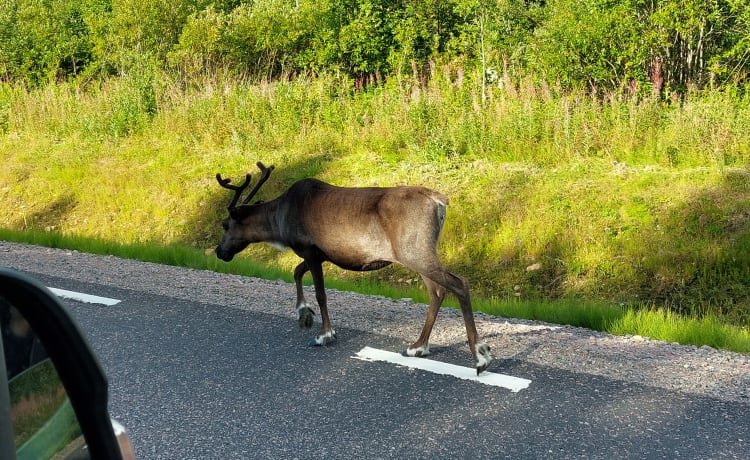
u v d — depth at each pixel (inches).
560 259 498.3
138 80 875.4
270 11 1064.8
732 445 172.6
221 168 708.7
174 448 175.8
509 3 849.5
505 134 635.5
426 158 642.8
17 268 375.2
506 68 748.0
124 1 1119.0
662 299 451.2
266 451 173.6
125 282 344.2
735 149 554.6
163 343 252.8
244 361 234.4
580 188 544.1
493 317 303.7
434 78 775.1
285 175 672.4
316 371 224.8
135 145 794.2
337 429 184.5
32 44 1216.8
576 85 705.6
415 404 199.0
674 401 198.2
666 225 492.1
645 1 717.9
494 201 556.7
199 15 1071.0
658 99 640.4
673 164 566.3
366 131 703.1
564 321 302.0
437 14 994.1
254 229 280.2
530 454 169.6
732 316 426.3
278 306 302.2
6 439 43.7
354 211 238.1
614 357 235.0
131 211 684.1
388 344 251.1
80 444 53.0
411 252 227.3
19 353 52.9
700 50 695.7
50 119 888.9
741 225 474.9
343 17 1058.1
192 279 357.7
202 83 893.2
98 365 52.6
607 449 171.3
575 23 703.7
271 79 1070.4
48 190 737.0
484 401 200.1
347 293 346.3
